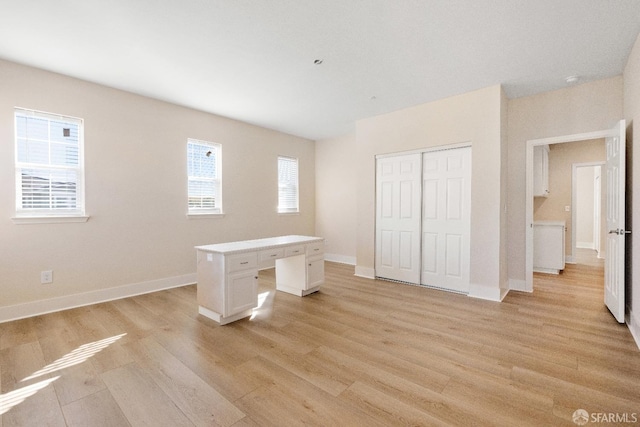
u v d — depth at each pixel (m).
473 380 1.90
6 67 2.90
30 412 1.62
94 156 3.43
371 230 4.71
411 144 4.23
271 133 5.54
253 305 3.05
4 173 2.89
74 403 1.69
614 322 2.83
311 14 2.23
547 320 2.90
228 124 4.81
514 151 3.96
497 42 2.61
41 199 3.13
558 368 2.03
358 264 4.88
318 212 6.46
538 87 3.59
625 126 2.96
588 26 2.37
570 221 5.80
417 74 3.24
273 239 3.79
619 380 1.88
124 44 2.64
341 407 1.65
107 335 2.58
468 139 3.71
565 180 5.83
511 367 2.05
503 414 1.58
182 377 1.94
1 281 2.88
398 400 1.71
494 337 2.53
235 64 3.02
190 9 2.16
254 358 2.19
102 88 3.49
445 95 3.83
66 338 2.52
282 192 5.81
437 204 4.05
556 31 2.44
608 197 3.17
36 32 2.44
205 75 3.27
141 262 3.84
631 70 2.77
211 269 2.92
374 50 2.75
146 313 3.12
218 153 4.73
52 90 3.15
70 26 2.36
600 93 3.39
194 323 2.85
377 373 1.99
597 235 7.11
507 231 4.00
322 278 3.95
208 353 2.26
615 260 2.88
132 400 1.71
